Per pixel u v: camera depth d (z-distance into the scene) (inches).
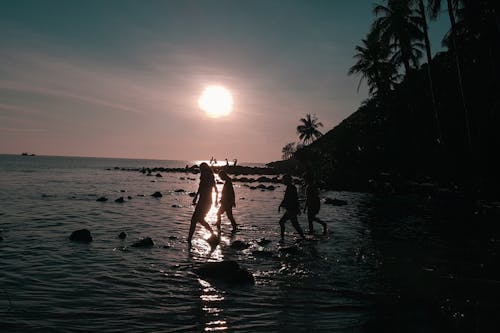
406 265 332.8
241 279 275.4
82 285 258.7
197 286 265.3
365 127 1941.4
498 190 974.4
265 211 755.4
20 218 541.6
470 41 1325.0
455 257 364.2
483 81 1432.1
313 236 481.7
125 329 191.5
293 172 2854.3
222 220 611.2
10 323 191.6
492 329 199.6
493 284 278.1
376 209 820.0
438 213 748.0
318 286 270.8
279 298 245.0
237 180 2089.1
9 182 1315.2
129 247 382.3
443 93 1656.0
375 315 217.5
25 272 282.0
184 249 383.9
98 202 800.3
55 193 973.2
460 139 1433.3
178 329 193.8
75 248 367.9
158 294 246.4
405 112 1800.0
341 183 1588.3
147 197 976.3
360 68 1978.3
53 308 215.3
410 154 1660.9
